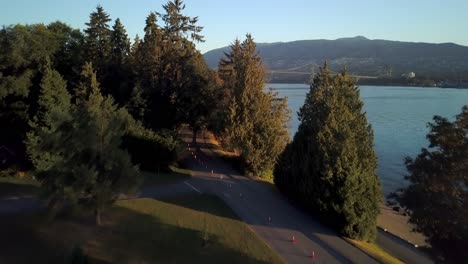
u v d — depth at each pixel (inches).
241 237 1248.8
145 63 2507.4
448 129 1015.0
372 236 1411.2
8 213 1291.8
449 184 1008.2
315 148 1450.5
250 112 2034.9
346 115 1630.2
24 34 2166.6
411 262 1359.5
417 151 3543.3
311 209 1487.5
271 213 1498.5
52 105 1663.4
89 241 1141.1
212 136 3046.3
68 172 1110.4
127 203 1438.2
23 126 1881.2
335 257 1181.1
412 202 1048.8
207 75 2603.3
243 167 2026.3
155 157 1894.7
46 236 1156.5
